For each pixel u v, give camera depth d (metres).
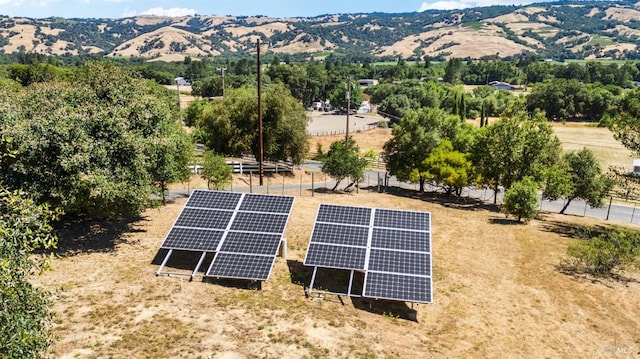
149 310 18.11
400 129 49.91
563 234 34.12
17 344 8.66
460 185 45.09
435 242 30.56
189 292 20.03
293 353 15.78
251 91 63.53
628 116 33.72
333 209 24.94
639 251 25.20
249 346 16.03
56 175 22.00
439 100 142.75
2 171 21.33
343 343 16.78
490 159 43.78
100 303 18.41
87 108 24.23
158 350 15.41
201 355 15.25
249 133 55.41
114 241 25.94
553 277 25.08
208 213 24.48
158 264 23.00
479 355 17.23
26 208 9.98
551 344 18.52
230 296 20.02
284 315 18.64
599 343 18.80
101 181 21.78
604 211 46.62
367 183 55.78
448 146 47.66
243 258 21.53
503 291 23.12
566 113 128.50
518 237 32.47
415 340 17.86
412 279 20.45
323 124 119.56
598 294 23.11
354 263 21.42
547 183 39.69
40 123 21.61
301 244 27.95
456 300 21.84
